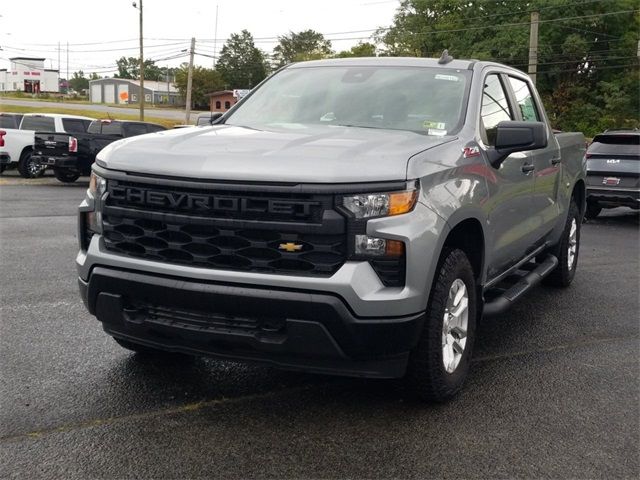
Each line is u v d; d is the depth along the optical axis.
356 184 3.52
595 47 54.25
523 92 6.21
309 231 3.50
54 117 20.52
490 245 4.68
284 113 5.06
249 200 3.56
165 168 3.74
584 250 10.16
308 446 3.58
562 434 3.82
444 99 4.86
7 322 5.60
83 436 3.63
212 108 90.62
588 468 3.45
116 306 3.90
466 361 4.39
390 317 3.56
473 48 54.47
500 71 5.66
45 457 3.40
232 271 3.60
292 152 3.71
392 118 4.76
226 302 3.58
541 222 6.08
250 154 3.71
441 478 3.30
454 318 4.24
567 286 7.54
